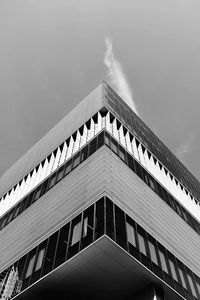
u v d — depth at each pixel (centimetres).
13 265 3139
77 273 2539
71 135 4778
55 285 2625
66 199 3338
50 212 3397
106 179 3102
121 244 2448
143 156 4644
